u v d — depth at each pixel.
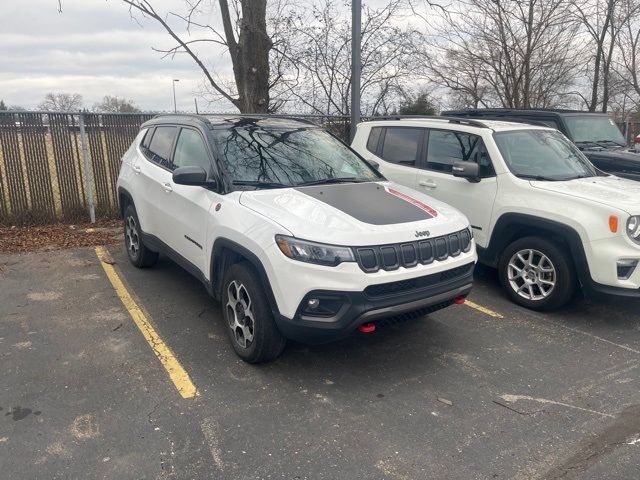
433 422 3.45
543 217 5.14
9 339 4.57
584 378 4.04
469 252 4.26
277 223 3.75
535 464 3.05
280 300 3.67
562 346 4.58
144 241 5.91
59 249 7.39
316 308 3.63
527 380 4.00
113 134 8.95
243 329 4.13
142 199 5.81
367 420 3.46
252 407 3.59
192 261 4.83
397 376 4.04
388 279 3.65
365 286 3.57
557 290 5.13
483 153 5.88
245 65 9.34
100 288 5.84
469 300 5.64
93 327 4.83
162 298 5.55
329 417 3.49
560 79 15.36
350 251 3.58
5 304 5.36
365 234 3.68
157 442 3.21
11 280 6.08
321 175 4.78
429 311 3.97
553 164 5.87
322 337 3.66
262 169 4.60
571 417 3.52
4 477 2.89
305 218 3.80
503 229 5.57
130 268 6.54
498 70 14.27
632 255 4.66
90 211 8.86
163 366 4.13
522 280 5.47
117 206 9.12
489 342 4.64
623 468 3.02
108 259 6.87
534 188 5.33
